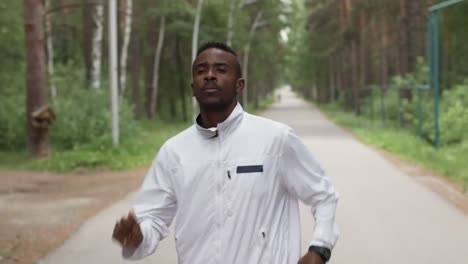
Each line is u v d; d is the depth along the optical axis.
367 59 47.28
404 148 19.39
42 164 16.17
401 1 29.16
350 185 12.20
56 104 21.25
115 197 11.15
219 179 2.52
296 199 2.71
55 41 34.00
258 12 54.31
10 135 22.66
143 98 45.25
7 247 7.14
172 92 45.28
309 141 24.06
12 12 23.23
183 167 2.57
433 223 8.42
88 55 27.98
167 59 44.31
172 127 36.41
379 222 8.51
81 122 20.73
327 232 2.59
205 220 2.52
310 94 113.00
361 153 19.12
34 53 17.94
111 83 18.48
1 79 23.80
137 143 19.48
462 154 16.66
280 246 2.56
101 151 17.47
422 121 21.52
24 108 22.97
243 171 2.52
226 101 2.58
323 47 56.03
